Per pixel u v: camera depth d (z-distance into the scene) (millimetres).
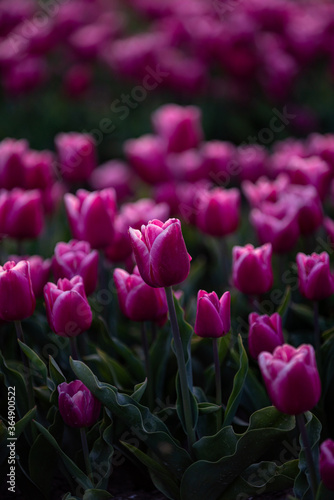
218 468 2072
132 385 2531
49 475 2303
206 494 2146
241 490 2154
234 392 2193
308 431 2084
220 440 2086
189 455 2135
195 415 2176
